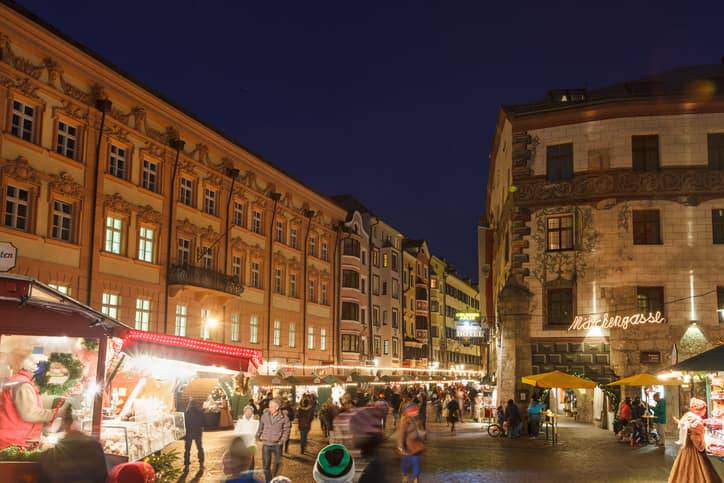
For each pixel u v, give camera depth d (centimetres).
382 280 7256
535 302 3434
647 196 3356
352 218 6234
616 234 3362
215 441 2783
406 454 1464
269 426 1647
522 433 3156
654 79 3841
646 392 3178
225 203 4216
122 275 3291
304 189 5238
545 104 3594
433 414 4862
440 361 9750
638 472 1914
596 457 2272
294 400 4572
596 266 3369
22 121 2812
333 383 4497
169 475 1478
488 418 3784
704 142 3353
